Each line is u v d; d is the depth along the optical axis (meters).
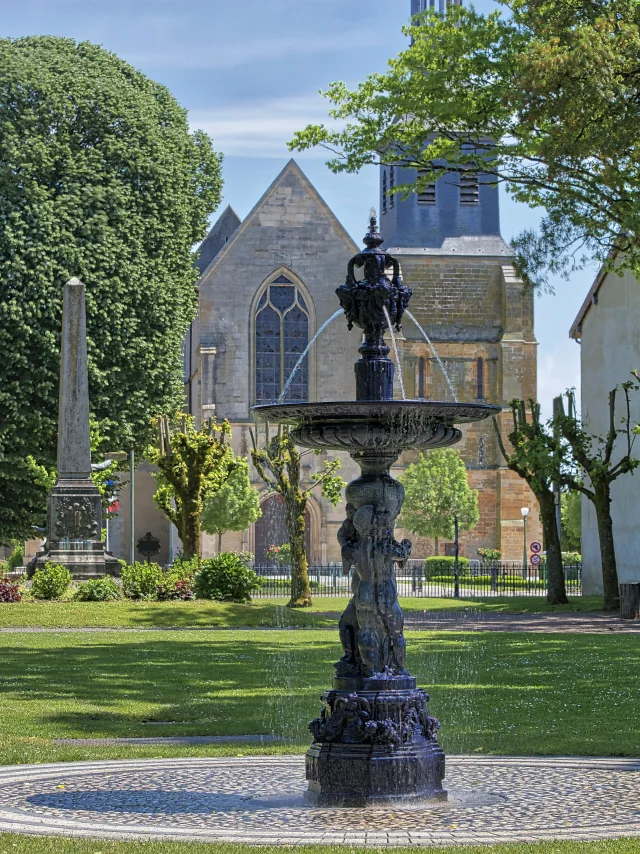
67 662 25.92
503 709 18.91
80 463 42.22
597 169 28.33
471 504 82.75
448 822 10.96
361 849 9.58
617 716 18.19
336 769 12.06
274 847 9.68
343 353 83.62
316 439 12.52
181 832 10.45
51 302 55.69
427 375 86.94
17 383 55.22
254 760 14.66
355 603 12.49
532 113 25.84
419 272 87.69
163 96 67.12
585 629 36.38
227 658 27.05
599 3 27.20
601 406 53.78
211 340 82.94
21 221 56.03
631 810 11.44
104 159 59.00
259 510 78.88
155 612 37.78
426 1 73.25
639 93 25.83
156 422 58.47
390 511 12.51
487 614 44.25
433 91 28.61
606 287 52.97
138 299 58.78
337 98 30.27
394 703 12.20
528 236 29.53
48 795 12.37
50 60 60.00
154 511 88.94
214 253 99.94
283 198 83.75
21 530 57.38
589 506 55.34
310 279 83.62
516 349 86.50
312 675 23.81
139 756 14.95
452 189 89.62
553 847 9.56
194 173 69.81
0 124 56.94
